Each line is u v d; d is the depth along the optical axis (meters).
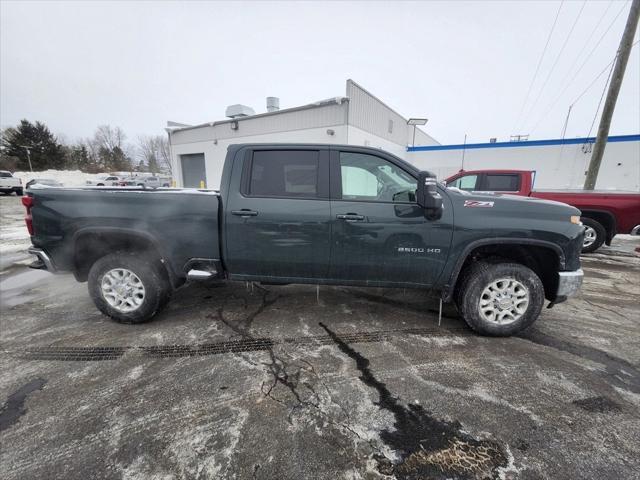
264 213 2.86
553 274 2.90
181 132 18.09
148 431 1.85
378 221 2.80
